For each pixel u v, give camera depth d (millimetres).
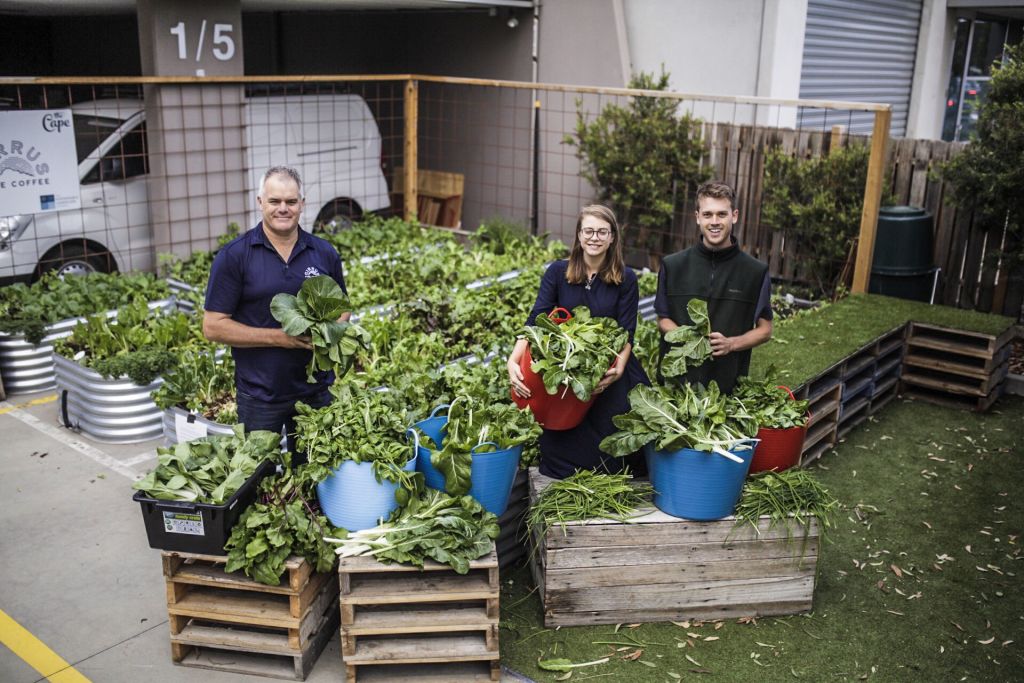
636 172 9664
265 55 13695
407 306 6785
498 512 3986
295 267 4031
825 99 11000
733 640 4055
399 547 3553
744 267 4406
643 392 4000
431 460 3754
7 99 9773
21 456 5770
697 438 3809
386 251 8648
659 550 4023
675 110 9852
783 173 9109
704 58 10383
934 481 5758
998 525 5203
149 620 4129
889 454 6156
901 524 5199
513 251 8953
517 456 3939
